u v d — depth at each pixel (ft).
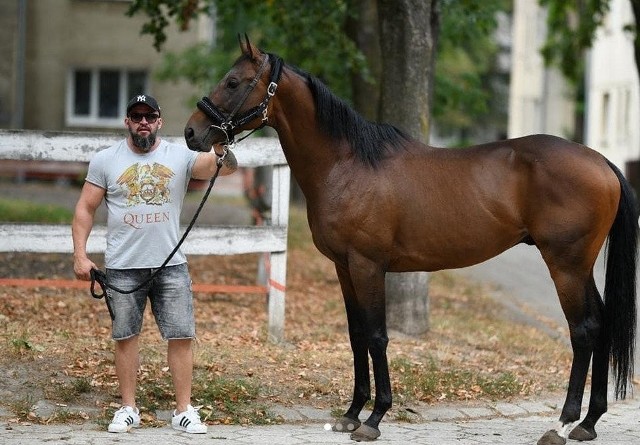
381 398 25.38
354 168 25.80
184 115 116.78
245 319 39.22
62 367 29.68
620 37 129.59
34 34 114.42
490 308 50.11
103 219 71.20
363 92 58.54
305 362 32.40
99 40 115.14
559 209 24.91
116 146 25.57
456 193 25.55
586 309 25.39
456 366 33.81
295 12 54.70
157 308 25.58
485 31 64.64
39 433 24.36
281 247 35.19
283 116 26.03
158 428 25.54
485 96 80.43
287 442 24.41
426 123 38.63
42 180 110.73
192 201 102.68
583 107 159.02
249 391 28.60
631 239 25.77
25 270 48.44
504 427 26.91
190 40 114.11
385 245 25.66
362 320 25.82
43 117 115.44
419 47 38.22
